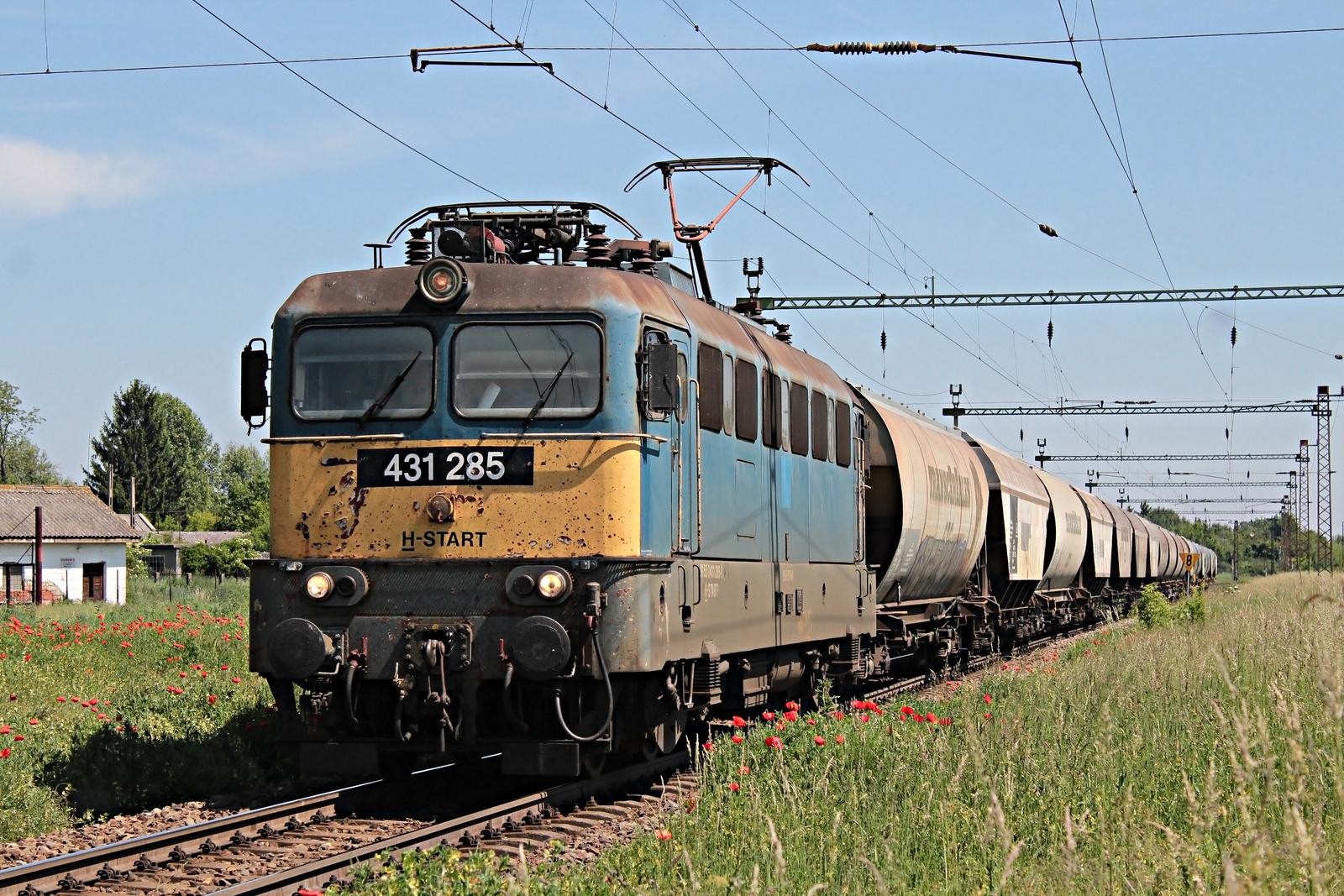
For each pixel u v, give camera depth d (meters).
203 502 154.00
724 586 14.11
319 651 11.80
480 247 13.30
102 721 15.80
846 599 19.42
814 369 18.73
